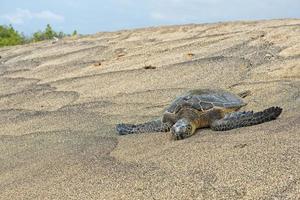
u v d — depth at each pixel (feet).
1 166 17.57
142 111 22.06
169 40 36.29
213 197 11.36
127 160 15.20
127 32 45.21
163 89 24.81
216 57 28.32
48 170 15.83
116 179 13.58
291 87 20.80
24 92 29.73
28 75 34.71
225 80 24.22
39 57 40.83
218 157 13.57
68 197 12.98
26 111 25.63
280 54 26.30
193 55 29.94
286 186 11.07
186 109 17.31
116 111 22.79
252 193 11.13
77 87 28.63
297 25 32.50
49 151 18.49
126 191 12.63
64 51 41.32
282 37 29.60
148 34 41.39
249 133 15.44
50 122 22.89
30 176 15.61
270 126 15.75
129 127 18.80
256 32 32.50
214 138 15.81
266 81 22.66
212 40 32.94
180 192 11.93
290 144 13.32
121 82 27.66
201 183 12.14
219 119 17.21
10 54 45.50
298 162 12.04
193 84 24.72
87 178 14.15
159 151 15.46
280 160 12.39
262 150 13.32
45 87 30.19
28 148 19.40
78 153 17.42
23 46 49.78
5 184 15.23
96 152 16.98
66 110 24.47
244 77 24.07
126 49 36.70
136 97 24.40
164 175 13.15
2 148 19.88
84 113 23.35
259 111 17.71
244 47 29.30
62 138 20.03
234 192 11.36
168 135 17.43
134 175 13.61
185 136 16.53
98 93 26.48
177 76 26.55
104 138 18.88
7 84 32.96
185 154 14.47
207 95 17.99
